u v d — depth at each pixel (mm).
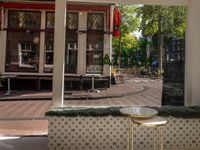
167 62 7418
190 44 6184
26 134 6789
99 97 13414
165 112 5559
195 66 6109
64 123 5465
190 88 6199
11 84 15609
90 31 16391
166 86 7336
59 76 5832
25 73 15969
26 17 16078
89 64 16500
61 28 5785
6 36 15906
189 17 6199
